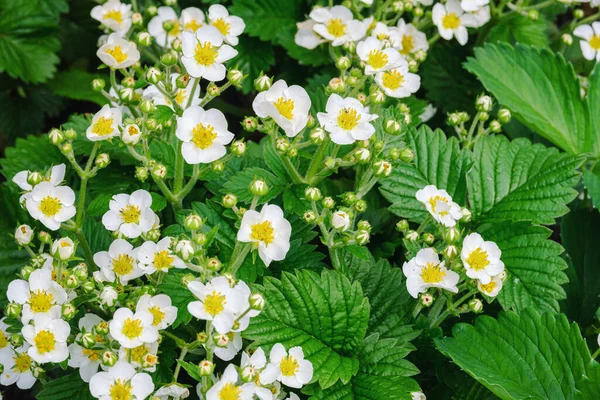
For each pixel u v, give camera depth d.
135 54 0.53
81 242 0.51
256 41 0.66
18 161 0.59
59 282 0.47
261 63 0.65
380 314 0.51
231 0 0.68
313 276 0.49
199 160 0.48
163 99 0.54
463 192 0.54
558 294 0.51
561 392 0.49
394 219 0.57
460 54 0.67
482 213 0.54
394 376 0.48
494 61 0.60
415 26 0.62
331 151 0.54
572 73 0.60
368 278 0.52
